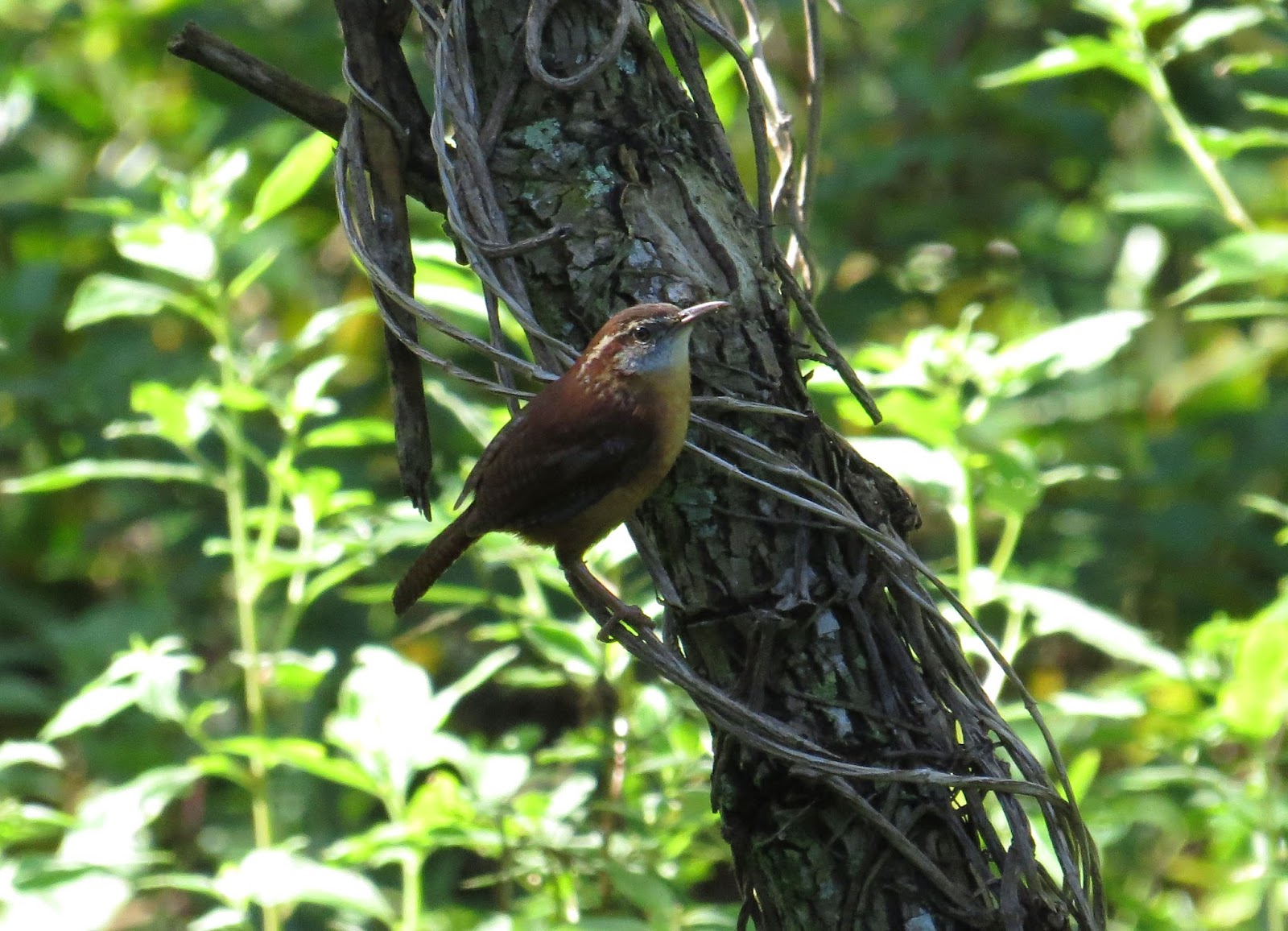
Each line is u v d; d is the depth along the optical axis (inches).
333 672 446.9
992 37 572.7
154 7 561.6
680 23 223.3
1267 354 551.2
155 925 426.3
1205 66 530.3
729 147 222.1
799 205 245.8
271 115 513.7
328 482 326.0
